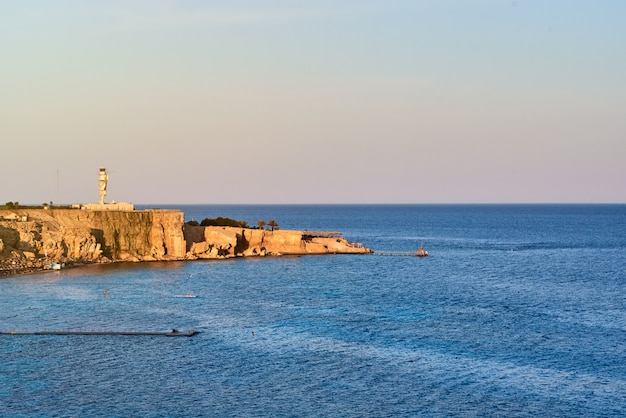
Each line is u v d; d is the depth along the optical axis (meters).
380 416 73.31
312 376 85.19
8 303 125.12
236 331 106.44
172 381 82.75
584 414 74.19
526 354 94.88
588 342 101.31
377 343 100.12
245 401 76.81
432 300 136.50
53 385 80.81
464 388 81.50
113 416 72.19
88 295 134.75
